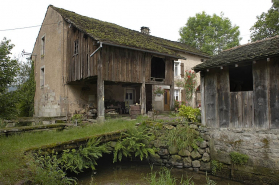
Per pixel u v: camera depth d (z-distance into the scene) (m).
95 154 6.15
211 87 7.44
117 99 14.58
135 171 7.18
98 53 9.58
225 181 6.48
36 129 7.97
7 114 7.24
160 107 15.54
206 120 7.51
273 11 16.83
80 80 11.27
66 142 5.79
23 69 21.33
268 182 5.90
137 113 10.38
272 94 5.98
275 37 7.55
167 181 5.71
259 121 6.23
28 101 15.92
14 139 6.35
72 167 5.64
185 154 7.47
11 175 3.77
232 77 9.85
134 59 10.90
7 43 7.29
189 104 15.73
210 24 26.08
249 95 6.49
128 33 12.99
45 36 14.39
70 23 11.06
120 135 7.27
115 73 10.04
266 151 6.02
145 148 7.51
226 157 6.81
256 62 6.34
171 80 12.53
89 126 8.51
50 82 13.38
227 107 6.98
